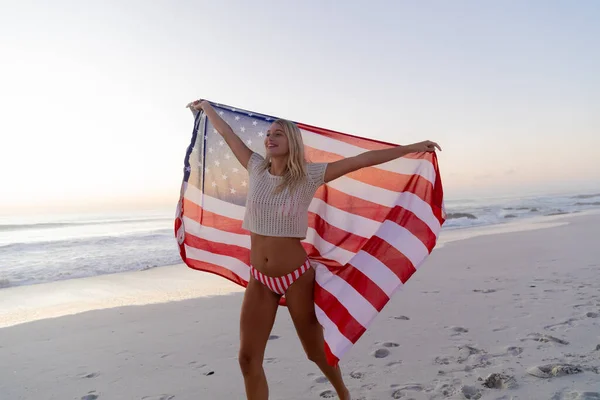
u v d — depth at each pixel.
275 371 4.03
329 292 2.99
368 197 3.58
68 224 27.30
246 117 3.77
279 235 2.85
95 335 5.42
